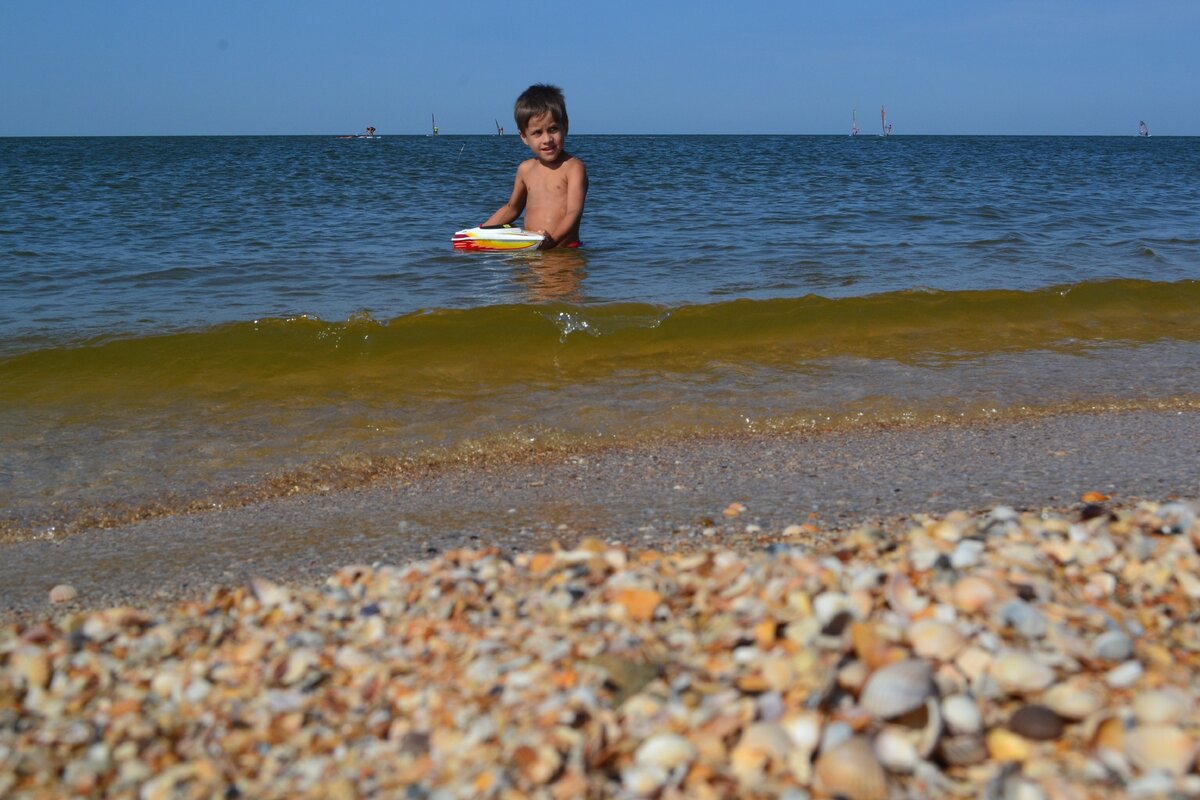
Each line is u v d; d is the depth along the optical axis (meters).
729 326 5.45
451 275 6.91
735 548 2.77
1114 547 2.35
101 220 10.17
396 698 1.91
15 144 47.78
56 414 4.23
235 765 1.76
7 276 6.92
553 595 2.24
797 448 3.84
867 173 18.45
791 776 1.59
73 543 3.11
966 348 5.28
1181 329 5.72
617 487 3.45
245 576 2.79
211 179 16.09
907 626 1.93
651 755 1.65
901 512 3.06
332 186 14.55
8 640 2.21
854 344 5.34
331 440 3.96
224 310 5.84
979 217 10.67
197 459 3.78
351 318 5.19
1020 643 1.88
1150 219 10.73
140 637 2.24
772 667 1.84
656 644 1.98
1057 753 1.61
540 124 7.80
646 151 31.17
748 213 10.75
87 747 1.82
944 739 1.64
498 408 4.30
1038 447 3.79
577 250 7.98
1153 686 1.75
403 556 2.88
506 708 1.81
